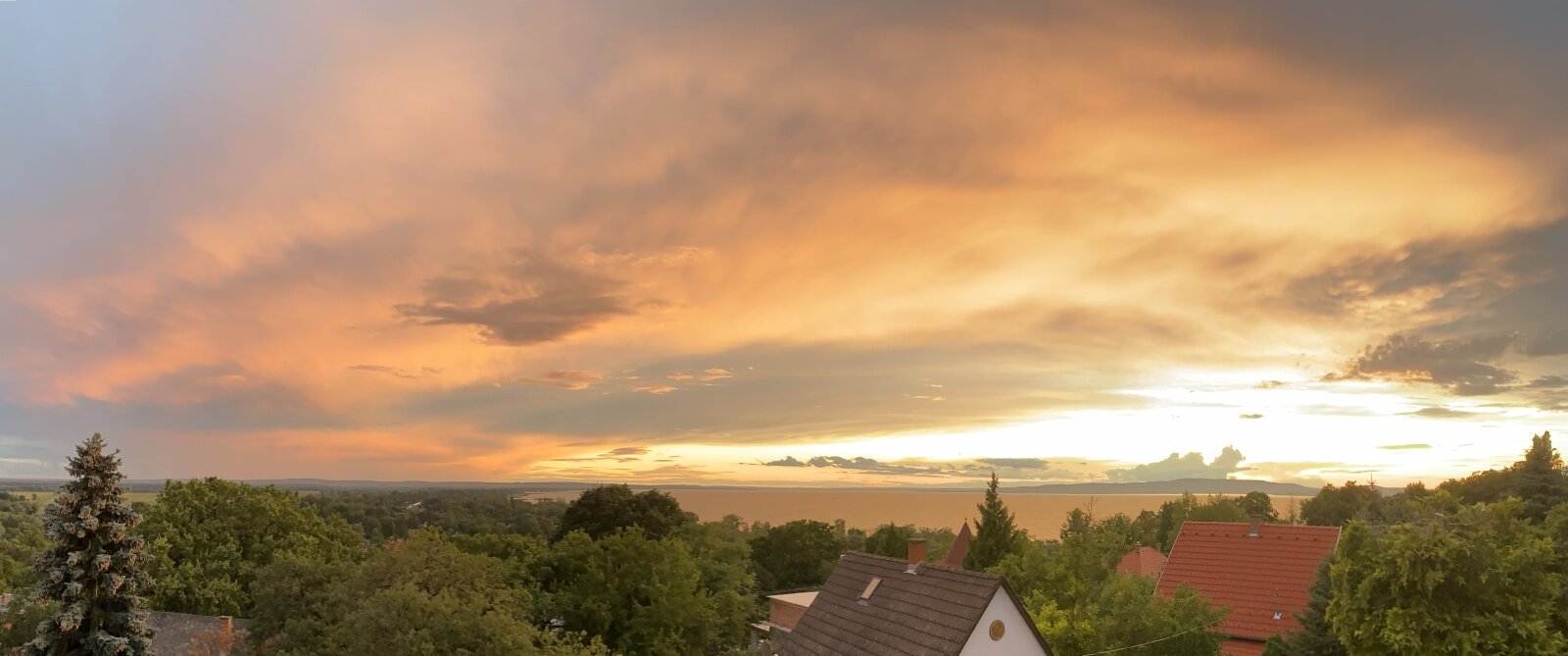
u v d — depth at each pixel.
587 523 83.56
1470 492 80.50
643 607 53.72
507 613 33.34
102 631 31.77
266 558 58.19
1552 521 34.44
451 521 149.38
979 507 62.94
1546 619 28.84
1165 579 48.22
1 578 71.31
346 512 148.12
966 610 27.38
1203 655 33.66
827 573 106.06
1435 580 28.50
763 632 75.38
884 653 29.11
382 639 29.84
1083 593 40.81
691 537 82.38
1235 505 106.62
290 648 37.34
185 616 43.28
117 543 32.38
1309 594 40.00
